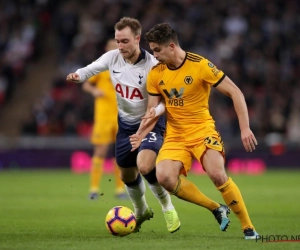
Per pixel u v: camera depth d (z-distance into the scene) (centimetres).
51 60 9850
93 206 3972
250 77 8462
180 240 2509
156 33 2523
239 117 2497
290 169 7862
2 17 9694
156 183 2722
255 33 9150
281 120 7975
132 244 2383
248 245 2345
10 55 9456
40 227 2962
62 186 5606
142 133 2644
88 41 8981
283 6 9506
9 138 8456
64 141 8050
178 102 2602
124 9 9300
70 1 10150
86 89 4541
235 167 7806
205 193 4947
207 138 2570
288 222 3156
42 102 8906
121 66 2822
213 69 2541
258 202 4244
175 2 9362
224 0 9475
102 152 4512
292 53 8906
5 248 2292
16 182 6041
